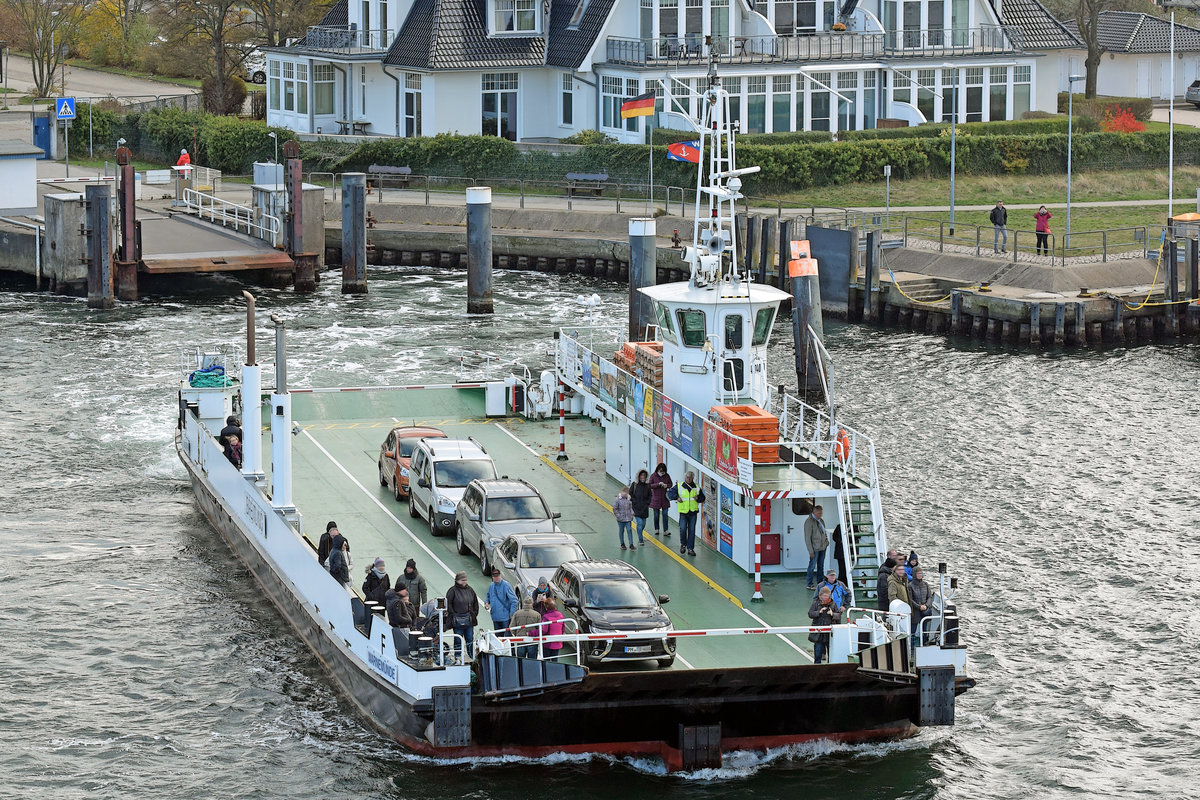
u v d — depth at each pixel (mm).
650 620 78625
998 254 186875
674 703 76750
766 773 77938
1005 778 78188
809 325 150625
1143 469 123062
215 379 119250
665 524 97312
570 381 114375
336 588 85250
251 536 100938
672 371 98875
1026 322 169000
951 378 152875
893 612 78000
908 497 116375
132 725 82688
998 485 119250
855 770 78438
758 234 199000
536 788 76000
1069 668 89625
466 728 75500
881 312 180750
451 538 98875
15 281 197125
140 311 180500
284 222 194875
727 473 88938
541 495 99688
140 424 133250
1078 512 113375
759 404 97750
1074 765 79375
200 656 90375
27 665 89062
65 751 79938
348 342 165375
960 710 84875
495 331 172125
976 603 97750
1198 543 107500
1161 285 178875
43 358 155125
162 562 104188
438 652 77438
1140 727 83250
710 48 97438
